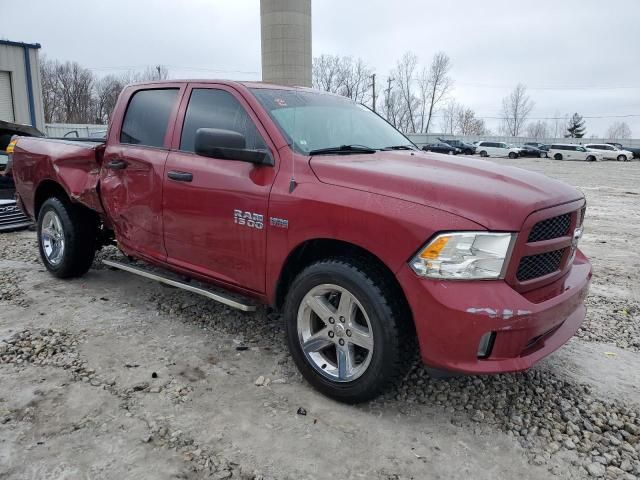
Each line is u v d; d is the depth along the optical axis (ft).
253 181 11.21
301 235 10.30
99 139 19.45
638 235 29.94
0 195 25.62
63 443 8.89
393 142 13.74
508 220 8.74
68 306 15.11
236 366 11.76
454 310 8.56
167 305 15.34
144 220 13.85
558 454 9.05
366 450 8.98
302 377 11.33
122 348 12.49
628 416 10.28
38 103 72.95
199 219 12.30
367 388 9.71
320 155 11.18
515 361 8.88
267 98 12.28
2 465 8.32
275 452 8.84
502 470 8.61
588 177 80.28
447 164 11.00
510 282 8.90
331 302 10.50
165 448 8.84
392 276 9.53
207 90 13.05
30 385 10.69
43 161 17.10
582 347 13.41
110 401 10.18
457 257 8.68
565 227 10.03
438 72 258.37
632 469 8.71
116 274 18.26
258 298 11.66
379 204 9.35
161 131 13.74
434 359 8.95
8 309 14.78
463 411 10.29
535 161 141.28
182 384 10.90
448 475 8.44
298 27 58.39
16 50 69.46
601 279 19.99
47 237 17.51
